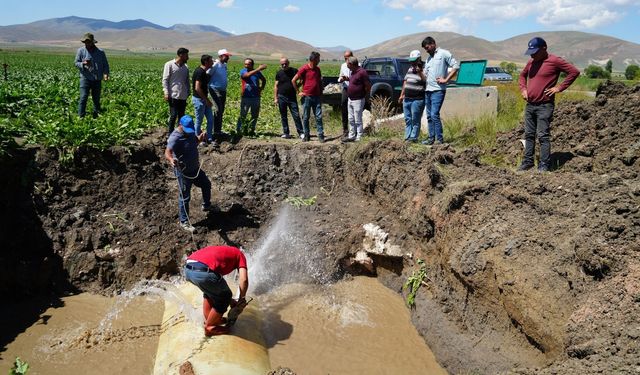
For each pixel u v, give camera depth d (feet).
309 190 31.42
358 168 31.40
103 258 25.32
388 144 30.09
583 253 16.60
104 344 20.83
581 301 16.03
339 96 46.68
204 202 27.50
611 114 24.53
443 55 29.40
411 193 26.71
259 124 41.98
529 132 24.20
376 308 24.72
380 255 26.91
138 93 58.39
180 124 25.34
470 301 20.57
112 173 28.35
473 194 22.25
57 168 27.04
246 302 20.15
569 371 14.07
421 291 23.95
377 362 20.49
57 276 24.86
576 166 23.24
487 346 18.93
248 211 29.30
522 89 23.99
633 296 14.75
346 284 27.14
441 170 25.41
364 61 48.65
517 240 19.10
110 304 23.93
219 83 32.91
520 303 17.54
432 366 20.33
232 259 19.16
